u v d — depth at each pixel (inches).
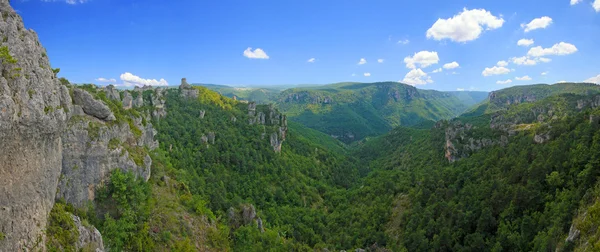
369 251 3048.7
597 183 2233.0
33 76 1055.6
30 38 1126.4
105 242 1414.9
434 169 4879.4
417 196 3767.2
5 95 906.7
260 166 4520.2
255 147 4926.2
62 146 1364.4
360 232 3523.6
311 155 6225.4
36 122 1020.5
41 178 1093.1
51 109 1112.8
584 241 1817.2
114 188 1576.0
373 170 6540.4
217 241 2071.9
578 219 2046.0
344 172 6274.6
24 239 997.2
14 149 951.0
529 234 2447.1
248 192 3831.2
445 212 3176.7
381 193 4453.7
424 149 6220.5
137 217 1663.4
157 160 2506.2
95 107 1579.7
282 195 4168.3
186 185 2513.5
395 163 6481.3
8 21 1058.7
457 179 3831.2
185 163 3521.2
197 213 2113.7
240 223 2596.0
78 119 1465.3
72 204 1391.5
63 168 1368.1
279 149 5438.0
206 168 3838.6
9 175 936.9
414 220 3314.5
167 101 4923.7
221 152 4357.8
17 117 946.1
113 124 1674.5
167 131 4040.4
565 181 2623.0
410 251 2972.4
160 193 2039.9
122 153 1662.2
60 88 1370.6
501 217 2753.4
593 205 1962.4
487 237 2664.9
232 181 3833.7
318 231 3668.8
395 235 3371.1
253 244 2365.9
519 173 3051.2
